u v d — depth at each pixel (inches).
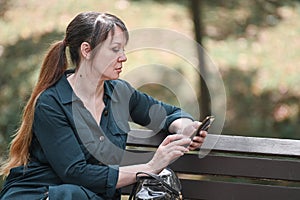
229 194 170.4
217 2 497.7
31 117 149.2
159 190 147.8
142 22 472.1
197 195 172.7
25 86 408.8
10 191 149.3
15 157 153.3
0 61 438.9
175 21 471.5
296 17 487.2
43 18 476.7
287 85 432.1
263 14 488.4
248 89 431.5
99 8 486.3
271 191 167.3
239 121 413.7
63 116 147.2
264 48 459.5
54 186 144.9
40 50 442.0
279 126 409.7
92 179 145.6
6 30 470.0
